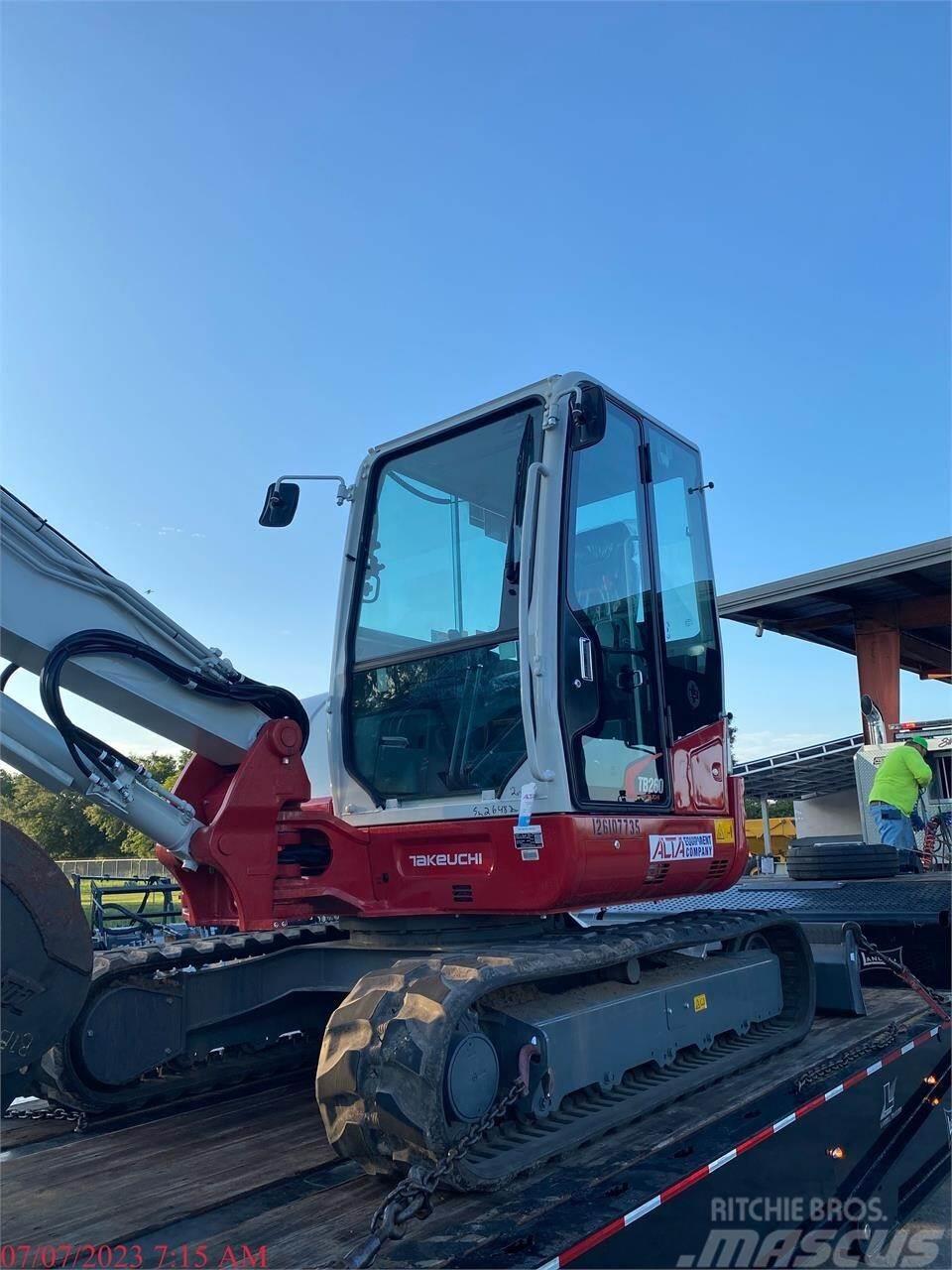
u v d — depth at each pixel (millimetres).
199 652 3449
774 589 15250
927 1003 4934
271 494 4168
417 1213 2193
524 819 3283
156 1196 2568
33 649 3113
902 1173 3801
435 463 4062
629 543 4055
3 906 2480
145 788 3307
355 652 4098
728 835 4359
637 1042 3273
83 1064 3404
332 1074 2459
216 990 3889
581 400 3553
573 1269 2100
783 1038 4156
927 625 16500
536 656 3357
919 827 8953
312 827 3592
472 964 2668
